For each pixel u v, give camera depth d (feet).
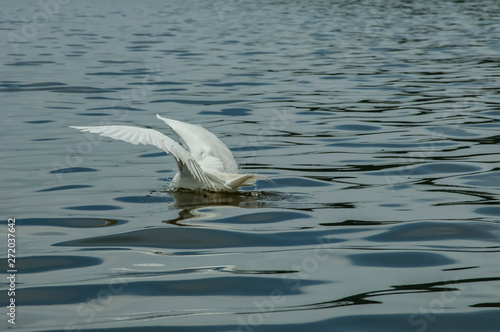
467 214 25.67
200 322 16.85
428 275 19.89
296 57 81.71
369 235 23.39
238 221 24.84
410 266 20.61
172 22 128.26
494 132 41.39
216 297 18.35
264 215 25.58
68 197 28.30
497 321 16.93
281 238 23.09
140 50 87.25
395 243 22.65
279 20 132.36
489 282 19.27
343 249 22.08
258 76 67.05
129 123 45.27
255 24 124.57
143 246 22.29
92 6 169.27
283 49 89.25
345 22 127.95
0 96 54.80
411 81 63.62
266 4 177.27
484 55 82.12
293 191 29.12
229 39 100.32
